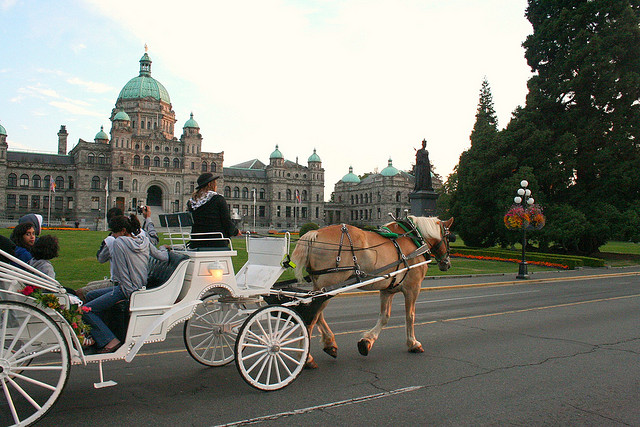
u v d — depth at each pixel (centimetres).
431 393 644
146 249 640
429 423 538
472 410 580
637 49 4047
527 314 1337
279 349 656
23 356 538
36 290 531
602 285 2291
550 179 4159
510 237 4216
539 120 4412
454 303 1585
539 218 2558
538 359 830
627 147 4062
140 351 878
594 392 655
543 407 595
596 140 4206
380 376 723
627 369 771
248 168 13325
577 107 4384
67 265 2241
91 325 599
